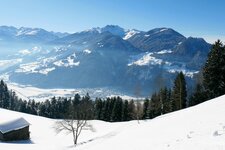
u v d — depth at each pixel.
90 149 31.80
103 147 30.27
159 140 24.03
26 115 105.44
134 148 23.88
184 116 33.44
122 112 128.12
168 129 28.33
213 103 36.78
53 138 76.25
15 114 105.62
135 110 105.94
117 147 27.33
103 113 134.25
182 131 24.72
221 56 69.19
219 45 70.00
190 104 86.81
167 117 38.94
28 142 72.12
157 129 30.91
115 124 88.50
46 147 51.28
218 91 69.12
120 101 131.00
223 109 29.84
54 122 94.00
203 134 20.42
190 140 19.48
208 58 71.62
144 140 26.50
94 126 87.19
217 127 21.61
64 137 76.56
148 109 111.75
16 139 73.62
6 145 51.53
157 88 108.62
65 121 72.00
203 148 16.36
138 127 40.16
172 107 92.88
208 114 29.48
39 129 86.44
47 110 169.12
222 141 16.86
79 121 71.81
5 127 73.50
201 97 76.25
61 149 49.81
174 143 20.12
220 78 69.00
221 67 68.75
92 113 104.50
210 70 69.81
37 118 101.69
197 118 29.09
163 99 104.25
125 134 36.56
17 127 74.25
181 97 86.50
